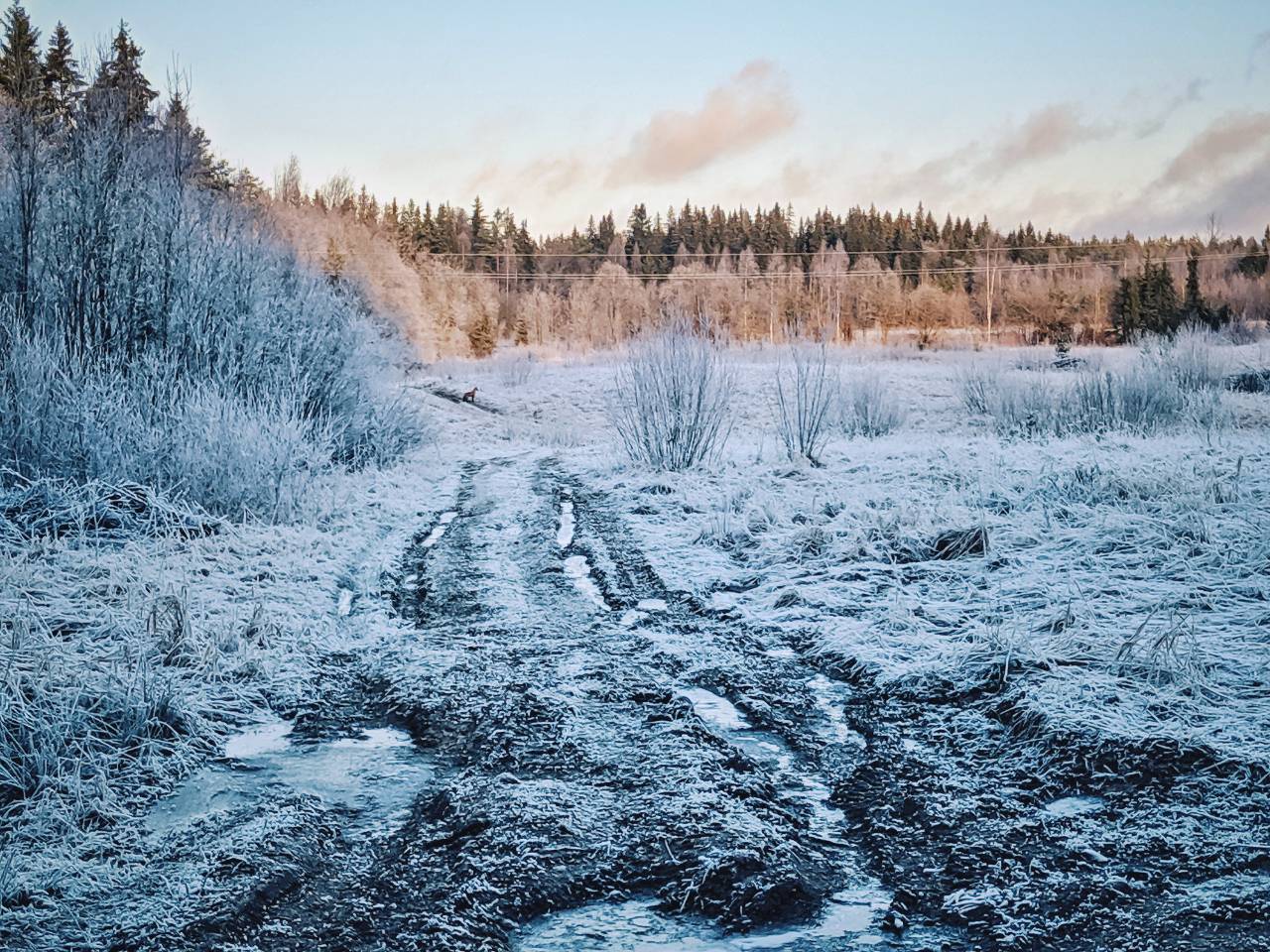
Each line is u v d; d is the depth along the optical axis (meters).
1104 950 3.28
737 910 3.61
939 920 3.57
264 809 4.56
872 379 23.23
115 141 15.26
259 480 12.00
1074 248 106.06
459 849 4.12
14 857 3.97
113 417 11.73
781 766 5.15
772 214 121.38
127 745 5.31
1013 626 6.80
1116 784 4.59
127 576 8.34
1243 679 5.58
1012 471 13.06
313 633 7.65
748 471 15.98
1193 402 20.00
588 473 18.33
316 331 18.30
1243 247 92.12
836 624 7.56
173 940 3.37
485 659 6.99
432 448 24.14
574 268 114.88
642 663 6.86
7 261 14.11
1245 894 3.54
